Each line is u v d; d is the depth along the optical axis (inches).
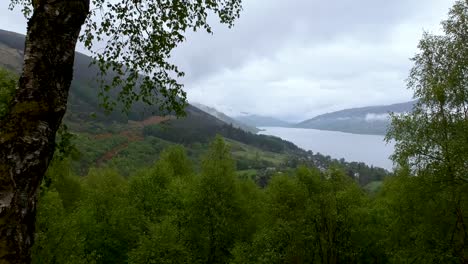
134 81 312.2
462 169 861.8
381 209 1638.8
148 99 316.5
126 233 1754.4
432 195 946.1
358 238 1637.6
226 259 1667.1
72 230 1211.2
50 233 1101.7
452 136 908.0
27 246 173.5
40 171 181.3
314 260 1659.7
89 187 2362.2
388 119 999.0
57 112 188.9
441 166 899.4
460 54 917.2
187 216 1659.7
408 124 959.0
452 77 889.5
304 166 1691.7
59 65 190.2
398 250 1087.6
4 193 167.3
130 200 1939.0
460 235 953.5
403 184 997.8
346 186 1638.8
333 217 1572.3
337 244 1609.3
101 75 309.1
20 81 186.2
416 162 954.1
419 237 996.6
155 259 1407.5
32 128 178.2
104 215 1801.2
